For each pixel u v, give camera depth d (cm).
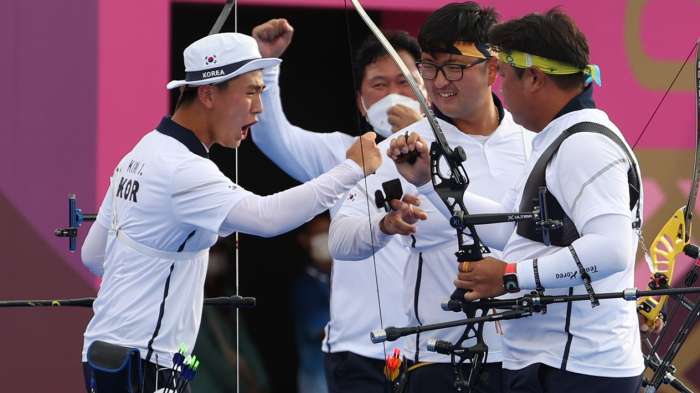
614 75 2031
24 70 1839
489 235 1232
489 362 1312
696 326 2050
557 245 1059
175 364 1177
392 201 1264
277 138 1898
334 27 2022
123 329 1207
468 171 1360
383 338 1109
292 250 2008
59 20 1850
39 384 1850
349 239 1328
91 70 1862
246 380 1984
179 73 1909
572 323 1050
